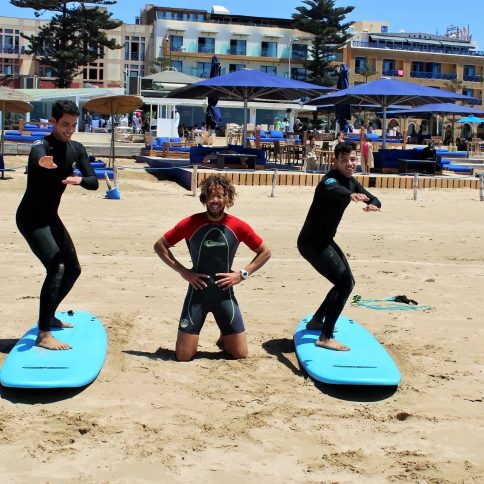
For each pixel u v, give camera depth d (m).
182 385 5.40
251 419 4.78
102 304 7.85
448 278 9.90
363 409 5.05
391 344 6.60
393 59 86.94
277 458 4.22
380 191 24.64
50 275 5.73
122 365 5.82
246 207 18.22
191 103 44.88
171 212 16.64
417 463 4.20
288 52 84.62
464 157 41.94
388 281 9.60
